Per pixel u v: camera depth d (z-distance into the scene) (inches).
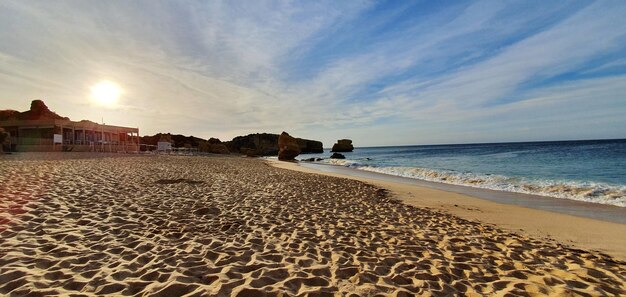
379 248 182.4
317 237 197.3
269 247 171.9
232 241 179.6
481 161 1166.3
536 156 1282.0
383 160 1465.3
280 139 1688.0
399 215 283.1
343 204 321.7
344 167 1059.3
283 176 575.8
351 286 126.5
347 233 211.8
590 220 282.7
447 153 2025.1
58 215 207.2
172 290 112.3
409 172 795.4
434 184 555.8
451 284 136.3
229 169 673.0
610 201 367.9
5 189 280.1
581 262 174.4
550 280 142.9
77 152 1095.6
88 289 111.2
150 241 170.2
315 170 883.4
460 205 351.3
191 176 487.5
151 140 2229.3
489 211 320.8
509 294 127.1
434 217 281.1
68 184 329.1
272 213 257.8
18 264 125.4
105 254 146.3
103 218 210.1
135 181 390.9
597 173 666.8
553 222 274.8
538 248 197.9
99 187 325.1
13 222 183.6
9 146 997.2
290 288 121.3
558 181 537.6
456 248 189.6
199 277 127.2
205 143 2137.1
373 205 327.0
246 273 133.0
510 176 629.6
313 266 146.2
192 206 265.7
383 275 141.6
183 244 169.5
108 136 1423.5
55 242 156.8
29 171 422.0
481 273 150.3
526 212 315.9
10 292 103.2
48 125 1111.6
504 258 174.9
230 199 308.0
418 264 157.5
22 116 1809.8
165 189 343.9
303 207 291.7
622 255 193.2
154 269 131.6
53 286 111.0
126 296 108.0
